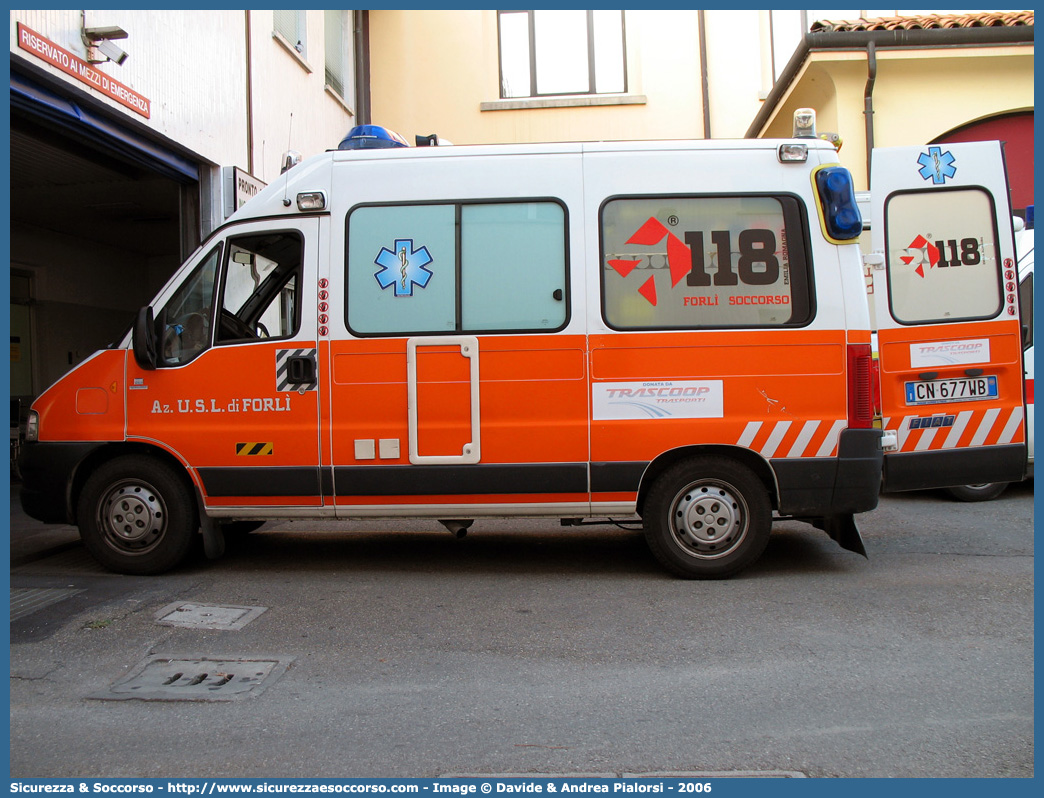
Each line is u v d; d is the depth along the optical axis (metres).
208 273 5.63
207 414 5.52
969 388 6.64
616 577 5.61
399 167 5.52
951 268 6.74
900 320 6.69
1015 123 11.80
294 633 4.50
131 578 5.61
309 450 5.45
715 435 5.30
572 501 5.39
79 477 5.79
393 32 15.34
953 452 6.61
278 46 11.55
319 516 5.51
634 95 15.20
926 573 5.56
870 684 3.75
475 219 5.45
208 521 5.60
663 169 5.43
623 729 3.34
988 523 7.07
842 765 3.04
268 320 5.54
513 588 5.36
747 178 5.41
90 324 14.00
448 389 5.39
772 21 15.19
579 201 5.42
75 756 3.18
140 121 8.08
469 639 4.40
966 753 3.12
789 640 4.32
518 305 5.40
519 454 5.37
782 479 5.32
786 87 12.56
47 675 3.95
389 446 5.42
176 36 8.78
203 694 3.72
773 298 5.36
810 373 5.32
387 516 5.49
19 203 11.37
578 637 4.41
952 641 4.27
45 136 8.57
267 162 11.12
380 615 4.81
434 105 15.48
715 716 3.45
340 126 14.29
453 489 5.40
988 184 6.77
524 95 15.64
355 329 5.44
